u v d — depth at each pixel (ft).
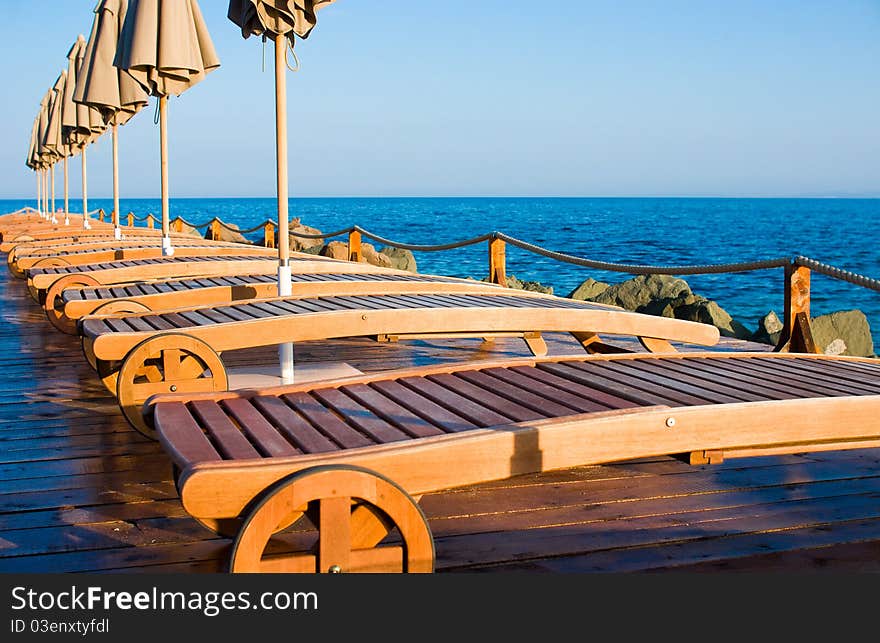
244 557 6.26
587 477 10.61
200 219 225.15
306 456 6.80
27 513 9.21
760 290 65.41
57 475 10.47
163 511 9.27
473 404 9.11
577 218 219.20
